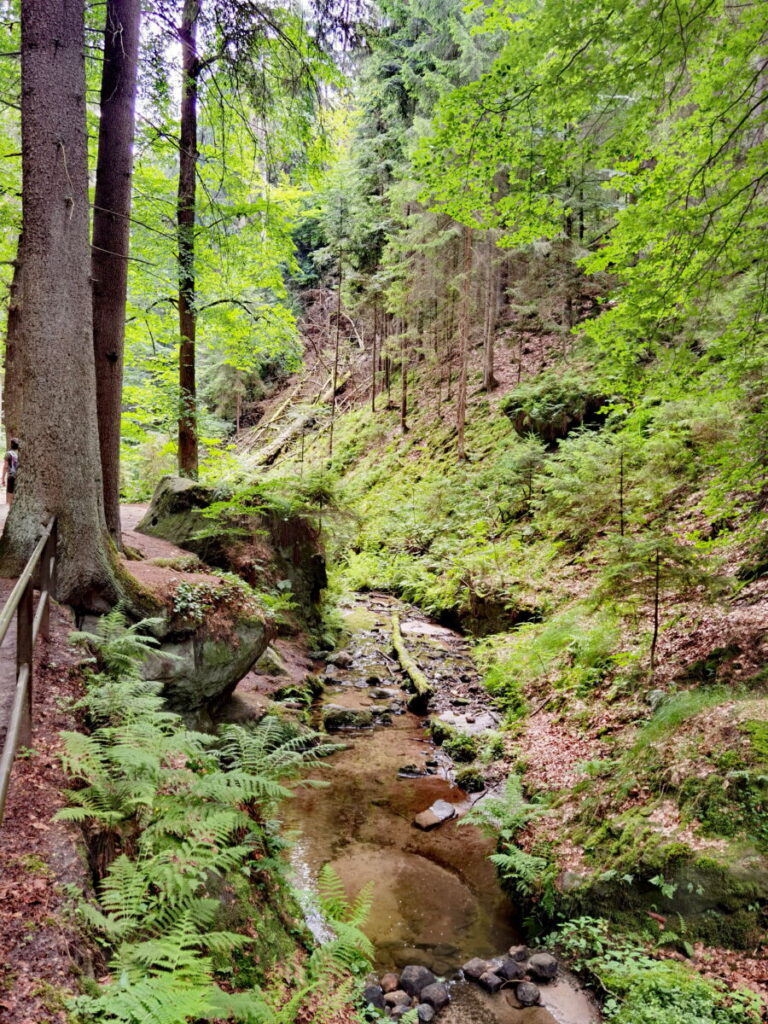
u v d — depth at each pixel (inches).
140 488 854.5
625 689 294.7
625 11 204.7
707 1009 149.0
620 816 219.8
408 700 388.8
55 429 230.7
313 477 490.3
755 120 227.9
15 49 358.3
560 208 276.8
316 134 393.7
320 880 176.1
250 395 1549.0
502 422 836.0
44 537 192.5
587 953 183.2
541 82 226.7
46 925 98.2
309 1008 134.4
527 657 386.0
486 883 222.7
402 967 182.2
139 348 672.4
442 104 241.3
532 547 553.0
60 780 137.7
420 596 616.1
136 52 304.3
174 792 158.1
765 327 253.1
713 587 265.9
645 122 240.7
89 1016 85.2
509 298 1037.2
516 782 261.4
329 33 324.5
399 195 856.9
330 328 1524.4
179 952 95.0
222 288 518.3
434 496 758.5
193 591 278.1
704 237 239.5
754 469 265.9
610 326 281.4
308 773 294.7
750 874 174.6
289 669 397.7
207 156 453.1
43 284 227.0
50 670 187.2
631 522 426.3
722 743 217.0
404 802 273.4
